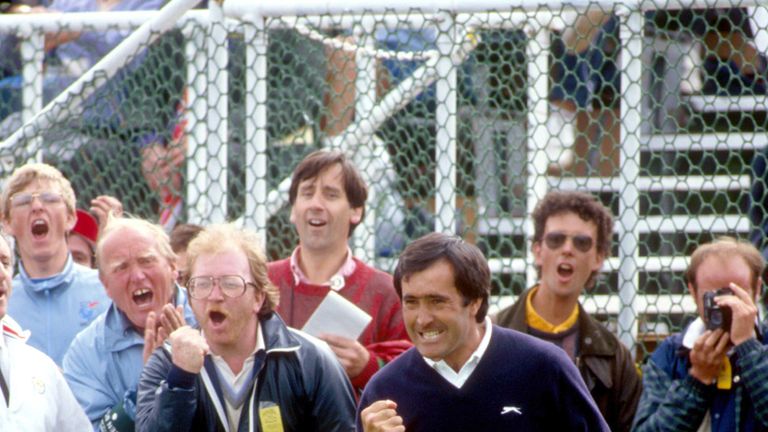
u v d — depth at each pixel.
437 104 32.94
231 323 25.88
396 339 29.75
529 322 30.25
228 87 34.31
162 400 25.27
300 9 33.31
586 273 30.00
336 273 30.22
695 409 28.08
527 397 24.47
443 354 24.31
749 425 28.03
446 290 24.16
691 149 36.28
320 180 30.22
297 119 35.72
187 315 29.70
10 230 31.67
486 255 35.94
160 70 34.91
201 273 25.98
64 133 35.53
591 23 32.22
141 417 25.84
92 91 34.88
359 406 25.11
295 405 26.11
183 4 34.06
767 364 27.52
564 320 30.19
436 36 33.34
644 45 32.28
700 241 36.28
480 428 24.45
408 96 34.41
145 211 35.31
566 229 29.92
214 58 33.72
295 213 30.38
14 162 35.50
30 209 31.48
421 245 24.42
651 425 28.38
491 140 34.69
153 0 39.84
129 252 28.94
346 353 28.00
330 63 34.56
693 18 32.84
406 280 24.33
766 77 33.97
